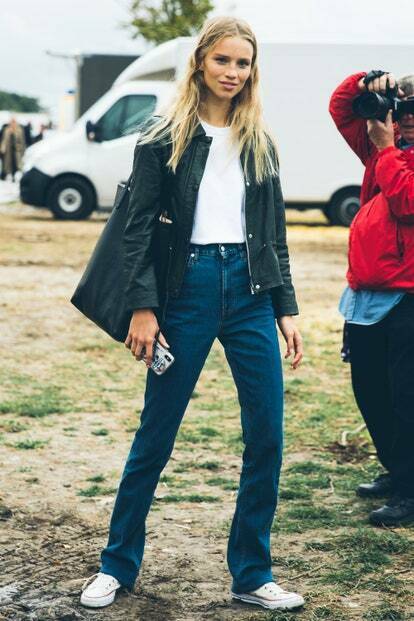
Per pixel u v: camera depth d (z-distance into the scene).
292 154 20.38
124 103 20.55
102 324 3.98
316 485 5.70
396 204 4.79
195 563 4.55
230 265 3.91
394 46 19.94
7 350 9.40
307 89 20.17
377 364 5.20
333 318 11.39
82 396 7.80
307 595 4.20
